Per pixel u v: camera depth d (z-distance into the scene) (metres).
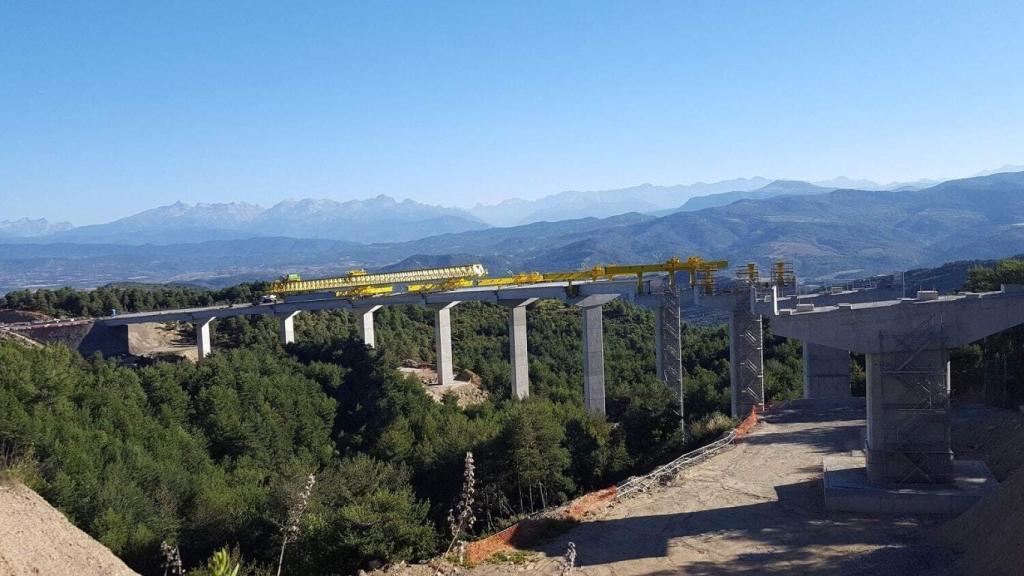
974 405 48.38
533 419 46.00
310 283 108.00
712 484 36.16
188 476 41.56
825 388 60.25
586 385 77.31
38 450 39.34
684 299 70.06
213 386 60.62
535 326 119.12
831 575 24.14
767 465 38.97
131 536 31.23
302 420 60.84
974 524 24.17
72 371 56.53
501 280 92.50
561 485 46.09
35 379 49.88
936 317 29.78
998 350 53.28
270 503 34.84
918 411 30.28
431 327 128.75
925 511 29.36
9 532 20.81
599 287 76.50
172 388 59.75
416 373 97.56
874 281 54.56
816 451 41.09
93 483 34.75
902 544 26.22
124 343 109.94
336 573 29.12
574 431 53.09
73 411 48.72
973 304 29.44
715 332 112.12
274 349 92.62
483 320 126.88
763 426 49.41
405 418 63.03
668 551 27.75
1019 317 29.09
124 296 129.38
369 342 104.69
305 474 39.84
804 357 61.62
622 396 77.38
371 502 32.75
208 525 34.91
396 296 98.50
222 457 52.12
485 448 44.62
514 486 44.16
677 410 59.78
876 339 30.48
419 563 28.16
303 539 29.89
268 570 30.00
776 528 29.34
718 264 68.50
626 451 55.22
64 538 22.47
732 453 42.09
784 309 33.12
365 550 28.73
